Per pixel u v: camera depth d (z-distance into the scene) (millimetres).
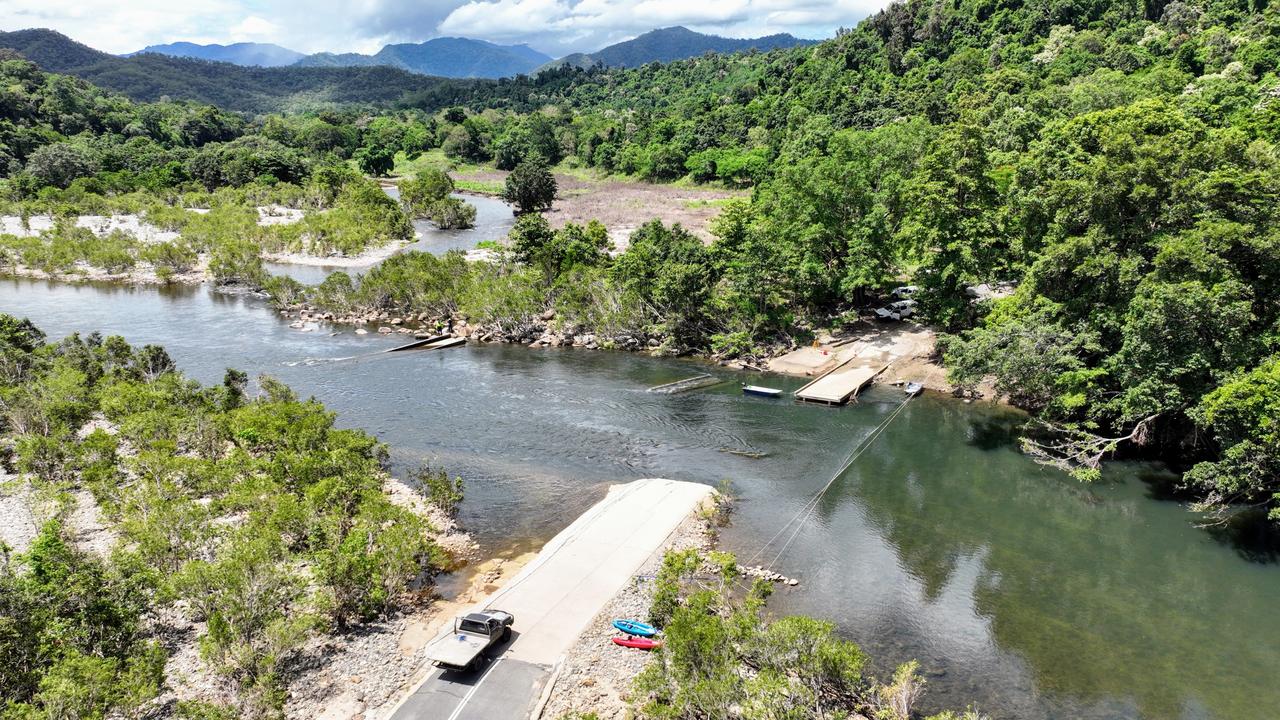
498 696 29484
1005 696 31484
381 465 51625
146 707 28828
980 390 68875
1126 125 66625
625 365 77750
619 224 151750
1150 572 41562
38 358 67375
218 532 39562
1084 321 58719
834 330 82375
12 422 55094
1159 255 53094
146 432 51906
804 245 82188
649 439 58594
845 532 45281
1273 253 51375
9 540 40375
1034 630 36156
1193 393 49812
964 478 53031
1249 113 96250
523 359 79750
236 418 54688
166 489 43375
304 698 29781
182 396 59469
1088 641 35406
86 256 121688
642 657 32500
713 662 28766
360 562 35156
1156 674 33125
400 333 89812
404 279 95938
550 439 58438
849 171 82250
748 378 73438
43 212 152375
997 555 43094
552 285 92500
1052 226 66875
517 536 44031
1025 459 56125
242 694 28938
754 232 79938
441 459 54656
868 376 71875
